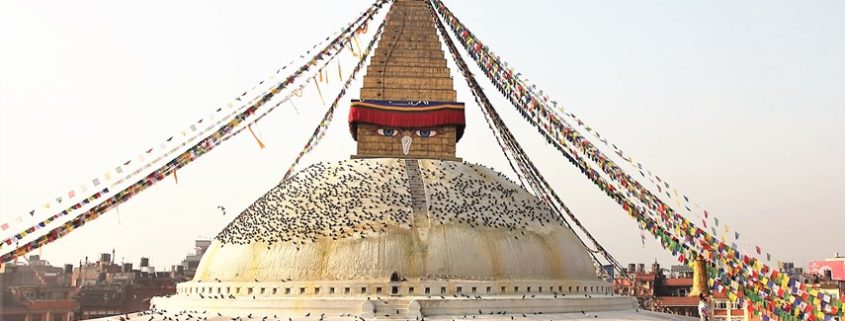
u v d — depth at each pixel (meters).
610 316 35.81
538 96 35.44
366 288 33.81
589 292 38.59
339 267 34.34
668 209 31.27
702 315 31.69
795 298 27.94
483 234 36.12
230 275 36.28
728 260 29.73
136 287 82.75
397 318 32.53
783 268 28.25
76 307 79.50
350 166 39.78
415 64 42.97
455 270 34.62
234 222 40.19
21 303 76.62
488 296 34.44
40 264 97.38
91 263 102.38
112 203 33.81
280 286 34.50
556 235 39.25
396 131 41.94
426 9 44.28
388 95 42.28
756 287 29.14
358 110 41.41
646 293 53.09
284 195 39.12
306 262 34.78
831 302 27.19
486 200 38.22
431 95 42.50
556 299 35.34
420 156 41.62
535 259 36.78
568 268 38.16
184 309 36.69
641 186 32.12
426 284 33.97
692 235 30.44
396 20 43.88
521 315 33.84
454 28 41.19
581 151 34.28
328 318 32.56
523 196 40.72
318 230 35.84
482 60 39.00
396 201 36.75
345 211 36.41
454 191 37.97
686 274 93.44
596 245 45.75
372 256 34.47
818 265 94.56
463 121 42.03
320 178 39.47
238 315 34.22
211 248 39.72
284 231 36.44
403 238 35.16
